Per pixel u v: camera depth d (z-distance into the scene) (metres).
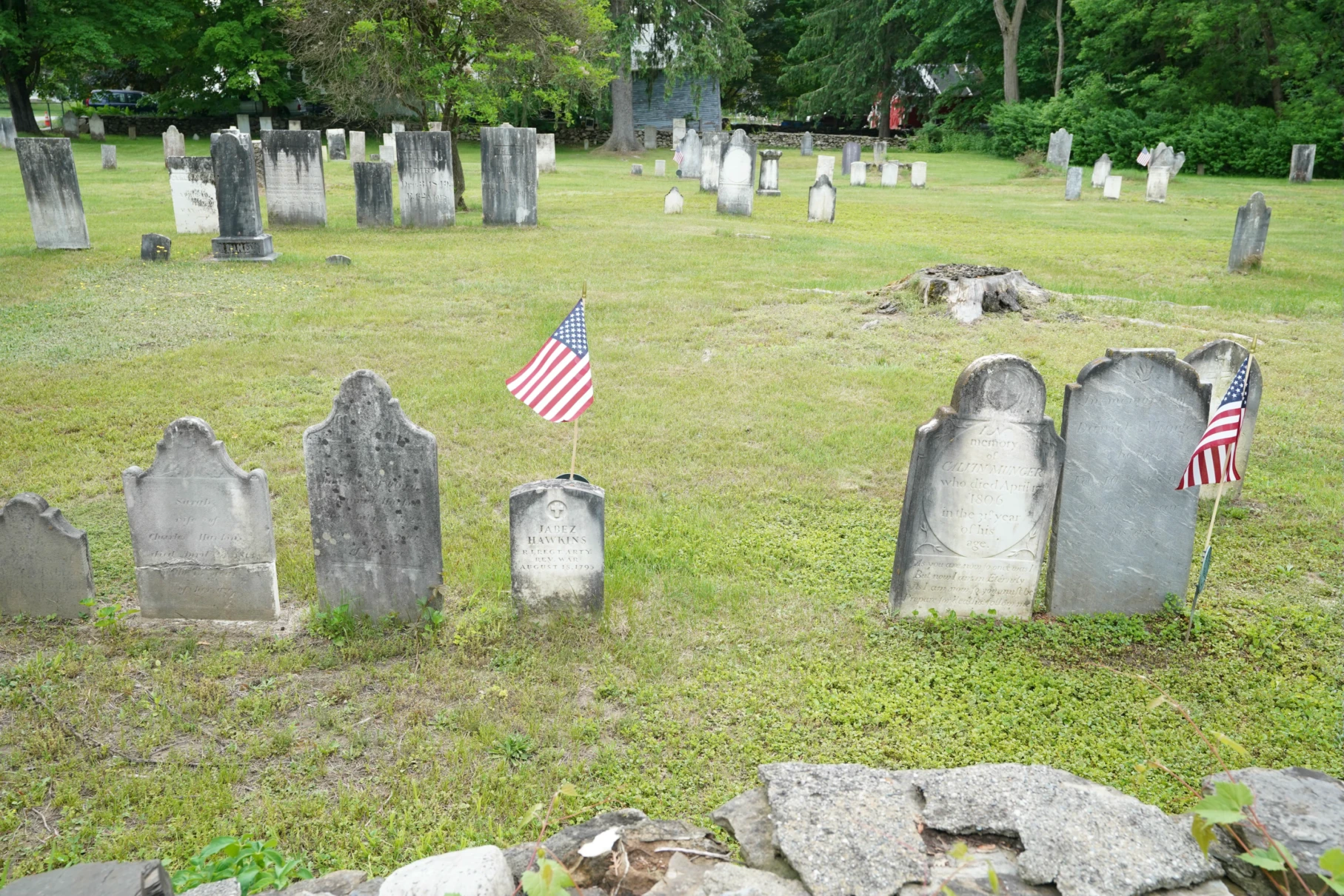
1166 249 24.19
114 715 6.02
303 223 24.38
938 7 57.22
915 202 34.31
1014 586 7.48
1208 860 3.93
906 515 7.23
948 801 4.35
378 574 7.15
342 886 4.36
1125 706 6.36
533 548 7.07
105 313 15.61
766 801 4.62
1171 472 7.36
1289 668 6.85
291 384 12.54
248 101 62.16
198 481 6.97
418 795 5.30
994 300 16.17
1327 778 4.25
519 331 15.16
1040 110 51.97
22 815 5.19
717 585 7.82
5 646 6.82
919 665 6.79
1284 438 11.48
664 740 5.88
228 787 5.38
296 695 6.29
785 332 15.44
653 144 60.31
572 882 3.28
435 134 24.17
